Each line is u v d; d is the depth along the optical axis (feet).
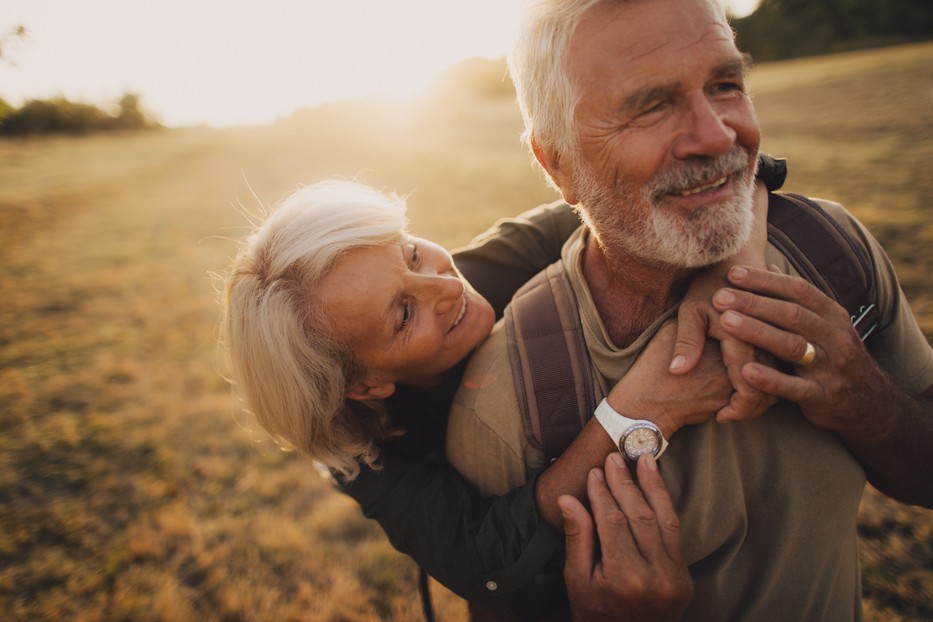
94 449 14.65
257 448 14.35
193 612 9.91
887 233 20.89
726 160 3.28
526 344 3.94
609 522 3.31
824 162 32.58
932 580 8.56
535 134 4.01
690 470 3.46
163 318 23.80
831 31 121.80
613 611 3.25
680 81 3.17
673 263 3.54
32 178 65.26
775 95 58.95
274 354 4.20
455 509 4.16
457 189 44.32
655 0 3.21
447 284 4.27
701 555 3.54
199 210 47.52
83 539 11.62
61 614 9.95
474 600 4.04
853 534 3.97
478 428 4.03
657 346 3.53
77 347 21.12
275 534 11.34
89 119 137.80
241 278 4.44
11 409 16.74
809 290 3.25
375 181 51.06
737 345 3.19
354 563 10.71
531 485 3.74
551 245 5.64
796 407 3.50
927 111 39.83
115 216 46.14
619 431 3.42
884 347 3.96
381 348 4.24
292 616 9.65
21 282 28.99
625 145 3.34
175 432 15.24
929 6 113.80
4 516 12.28
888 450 3.44
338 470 4.69
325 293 4.13
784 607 3.62
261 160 75.25
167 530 11.74
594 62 3.33
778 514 3.52
